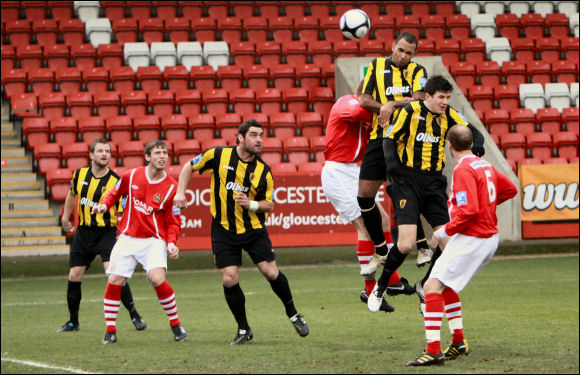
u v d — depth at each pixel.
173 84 66.62
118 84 66.12
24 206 53.50
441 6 79.56
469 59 72.62
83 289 41.84
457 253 19.47
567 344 23.05
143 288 42.44
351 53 70.94
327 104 64.44
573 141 61.31
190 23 75.44
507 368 18.86
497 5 80.38
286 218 50.75
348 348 22.62
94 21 73.62
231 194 23.70
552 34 77.31
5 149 58.62
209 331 27.34
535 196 54.28
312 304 34.16
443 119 21.23
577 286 38.56
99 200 27.95
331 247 51.28
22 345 24.53
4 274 46.81
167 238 25.70
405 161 21.31
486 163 19.75
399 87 22.45
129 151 56.72
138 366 19.89
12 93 65.19
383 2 79.38
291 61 70.94
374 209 23.58
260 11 78.38
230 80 67.31
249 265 51.06
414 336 25.27
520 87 67.88
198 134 59.78
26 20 73.25
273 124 60.50
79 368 19.88
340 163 24.55
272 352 21.86
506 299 34.41
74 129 59.28
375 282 24.69
